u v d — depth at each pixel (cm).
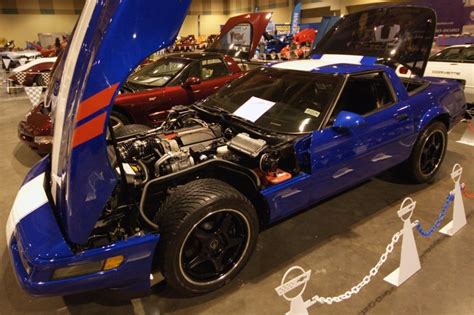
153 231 202
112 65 169
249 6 2720
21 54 1488
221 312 213
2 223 318
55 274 177
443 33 1203
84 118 170
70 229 180
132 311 215
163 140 257
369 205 339
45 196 219
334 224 308
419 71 419
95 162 177
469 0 1112
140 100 470
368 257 264
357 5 1820
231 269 232
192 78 507
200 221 208
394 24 419
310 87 300
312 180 264
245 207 225
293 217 319
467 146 499
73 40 215
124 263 191
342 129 272
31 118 432
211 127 289
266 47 1448
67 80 204
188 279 216
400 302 220
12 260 194
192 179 241
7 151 505
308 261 260
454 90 388
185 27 2939
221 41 647
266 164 242
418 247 275
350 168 289
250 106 305
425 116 344
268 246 278
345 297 197
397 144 324
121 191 217
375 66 322
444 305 218
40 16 2575
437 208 333
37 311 218
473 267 252
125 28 167
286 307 217
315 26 1831
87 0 208
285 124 277
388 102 325
